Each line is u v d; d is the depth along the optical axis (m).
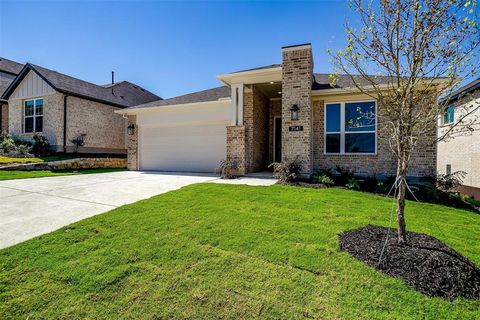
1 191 7.70
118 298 2.76
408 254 3.34
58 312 2.58
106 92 20.58
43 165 13.32
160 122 13.95
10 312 2.58
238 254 3.55
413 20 3.50
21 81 17.95
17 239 4.14
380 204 6.17
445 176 8.55
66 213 5.48
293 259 3.39
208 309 2.57
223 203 5.97
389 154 9.47
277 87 12.13
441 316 2.40
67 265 3.33
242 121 11.35
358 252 3.52
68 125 16.89
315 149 10.48
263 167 13.27
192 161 13.52
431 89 4.23
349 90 9.38
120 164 18.22
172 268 3.26
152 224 4.64
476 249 3.75
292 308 2.54
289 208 5.59
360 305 2.55
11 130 18.47
